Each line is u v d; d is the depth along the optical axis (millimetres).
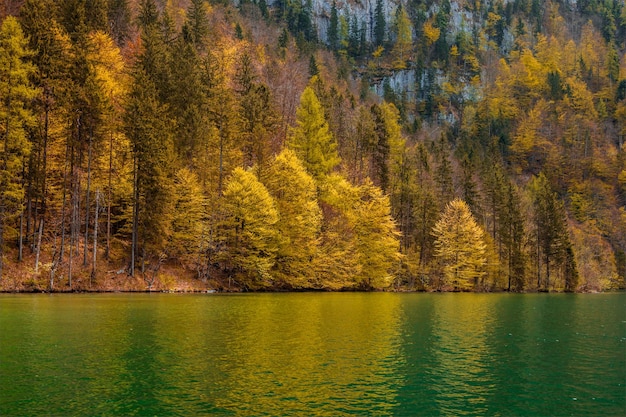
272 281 63500
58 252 49469
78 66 49844
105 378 17000
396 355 21859
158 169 50844
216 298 46625
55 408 14062
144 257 53031
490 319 36656
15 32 44344
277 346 22719
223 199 58031
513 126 194000
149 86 54250
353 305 44188
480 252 81000
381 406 15000
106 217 57938
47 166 50344
